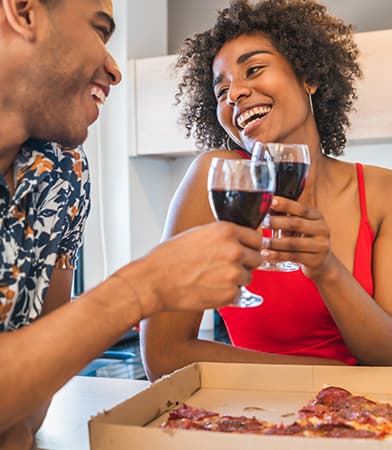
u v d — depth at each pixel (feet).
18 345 2.51
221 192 3.03
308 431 2.81
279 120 4.92
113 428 2.64
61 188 3.47
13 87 2.84
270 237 3.69
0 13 2.77
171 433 2.58
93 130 11.46
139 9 11.02
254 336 5.14
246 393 3.77
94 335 2.56
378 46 9.06
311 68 5.08
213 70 5.23
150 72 10.64
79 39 2.86
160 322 4.59
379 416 3.11
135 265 2.68
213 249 2.60
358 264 5.09
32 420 3.29
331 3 10.86
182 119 6.23
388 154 10.43
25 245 3.25
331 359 4.57
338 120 5.64
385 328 4.37
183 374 3.66
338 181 5.37
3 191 3.14
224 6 11.46
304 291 4.84
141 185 11.43
